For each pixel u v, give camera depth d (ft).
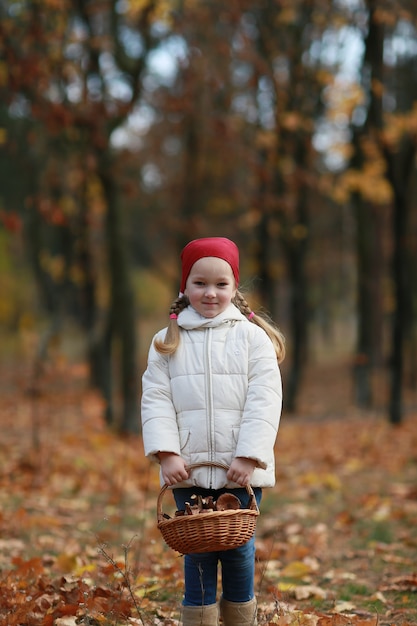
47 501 21.15
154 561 15.15
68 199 49.19
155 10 34.47
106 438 32.86
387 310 74.54
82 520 19.39
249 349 10.12
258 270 59.77
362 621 11.11
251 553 10.22
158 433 9.80
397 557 16.15
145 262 83.51
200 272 10.25
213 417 9.83
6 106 36.40
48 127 32.48
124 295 38.96
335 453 33.78
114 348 66.03
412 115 38.06
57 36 33.78
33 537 16.96
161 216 67.26
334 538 18.25
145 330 132.26
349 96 40.24
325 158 56.18
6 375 63.82
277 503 22.24
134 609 11.62
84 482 24.13
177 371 10.10
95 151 36.86
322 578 14.92
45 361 30.48
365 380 55.16
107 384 44.39
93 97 34.94
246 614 10.18
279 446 37.88
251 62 43.34
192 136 55.01
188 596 10.04
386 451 33.91
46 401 32.37
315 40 46.24
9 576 12.86
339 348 126.11
